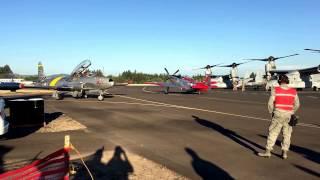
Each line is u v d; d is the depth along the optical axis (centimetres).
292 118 836
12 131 1244
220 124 1459
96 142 1049
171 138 1123
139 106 2314
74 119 1603
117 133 1220
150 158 849
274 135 851
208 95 3862
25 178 459
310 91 5447
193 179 678
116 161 818
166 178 684
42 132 1228
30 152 913
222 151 930
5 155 879
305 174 720
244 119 1638
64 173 466
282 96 829
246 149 957
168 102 2703
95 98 3164
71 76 3022
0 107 934
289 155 887
